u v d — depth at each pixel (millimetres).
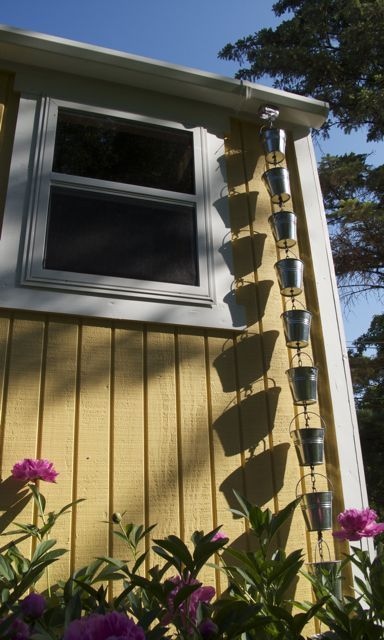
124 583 1741
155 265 2551
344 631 1403
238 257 2695
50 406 2137
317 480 2375
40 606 1179
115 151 2746
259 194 2889
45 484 2023
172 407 2291
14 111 2615
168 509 2131
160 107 2889
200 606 1336
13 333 2195
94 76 2809
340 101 10469
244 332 2539
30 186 2475
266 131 2938
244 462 2309
